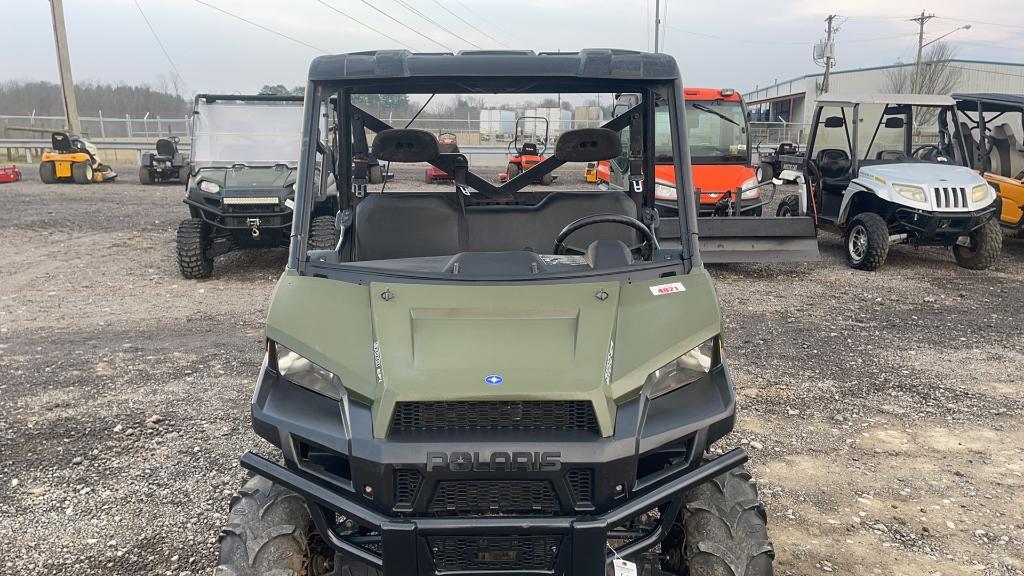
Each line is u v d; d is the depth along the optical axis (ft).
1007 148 37.19
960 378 19.75
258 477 9.20
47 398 18.26
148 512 13.12
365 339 8.70
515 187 13.03
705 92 40.52
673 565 9.49
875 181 33.99
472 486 7.92
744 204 36.86
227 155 34.60
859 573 11.35
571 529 7.75
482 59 10.11
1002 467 14.82
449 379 8.06
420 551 7.81
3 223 47.09
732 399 8.82
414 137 11.91
